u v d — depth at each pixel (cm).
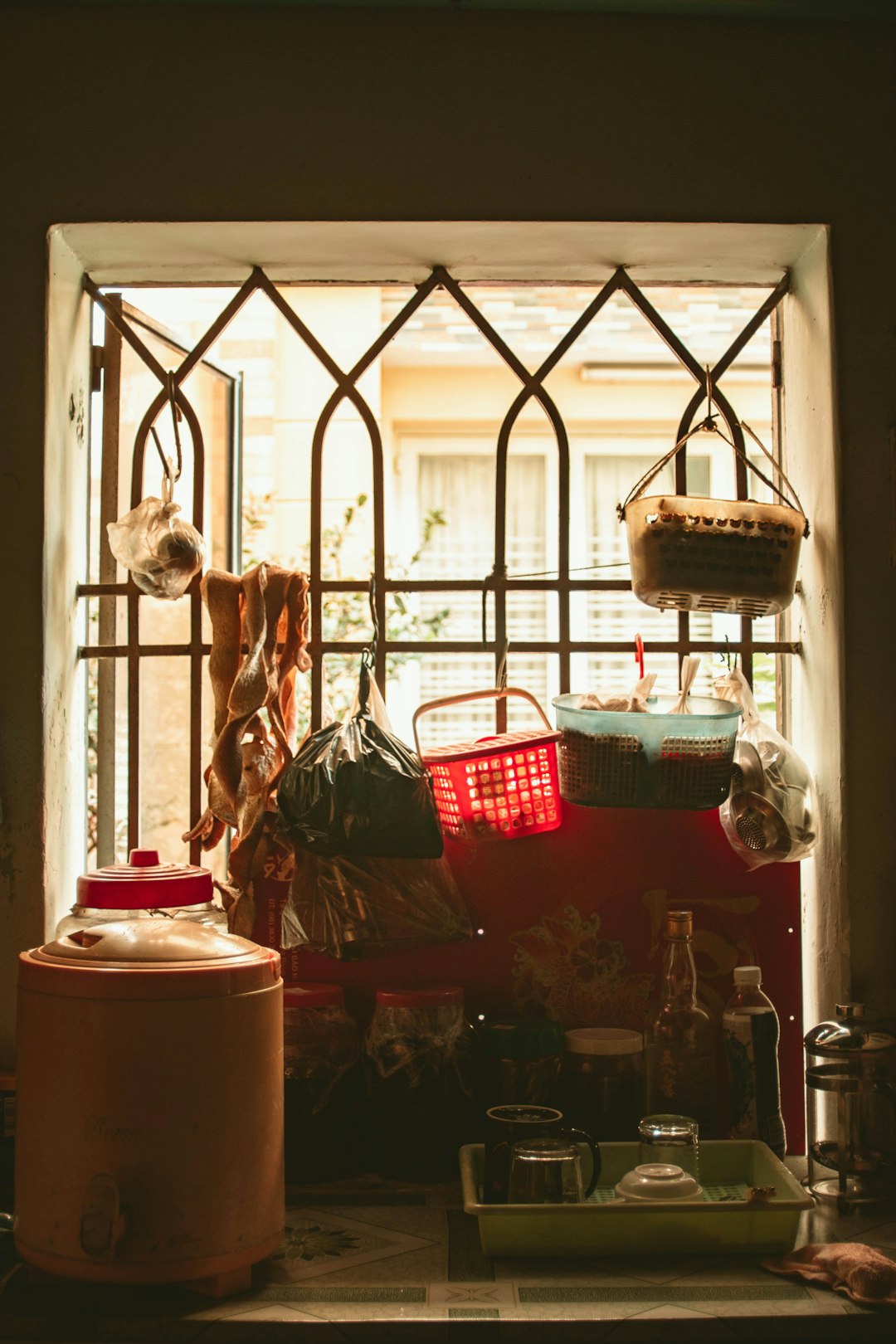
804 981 212
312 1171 180
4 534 196
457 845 197
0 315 198
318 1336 135
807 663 210
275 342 449
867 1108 179
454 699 206
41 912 193
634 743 186
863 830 194
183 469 259
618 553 505
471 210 200
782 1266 149
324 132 200
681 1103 184
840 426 198
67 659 207
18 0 200
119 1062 138
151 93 200
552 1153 156
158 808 269
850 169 202
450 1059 183
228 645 200
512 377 505
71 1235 138
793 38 203
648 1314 136
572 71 201
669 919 189
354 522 443
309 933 187
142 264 216
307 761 185
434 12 202
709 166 201
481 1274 148
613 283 220
